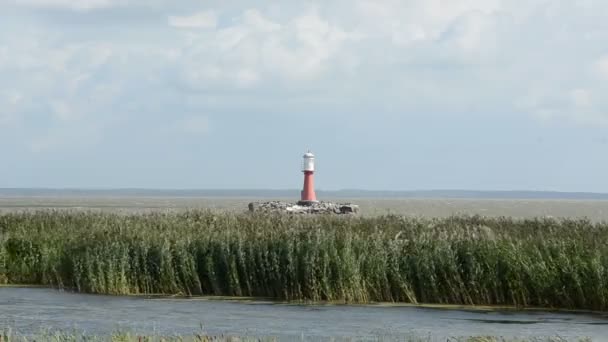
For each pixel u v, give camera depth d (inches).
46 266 2635.3
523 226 2731.3
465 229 2581.2
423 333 1830.7
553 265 2199.8
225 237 2498.8
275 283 2375.7
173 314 2078.0
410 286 2303.2
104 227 2792.8
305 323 1955.0
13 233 2844.5
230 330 1852.9
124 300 2319.1
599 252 2188.7
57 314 2069.4
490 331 1859.0
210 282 2453.2
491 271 2246.6
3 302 2266.2
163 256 2458.2
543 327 1919.3
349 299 2285.9
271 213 3363.7
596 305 2150.6
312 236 2432.3
